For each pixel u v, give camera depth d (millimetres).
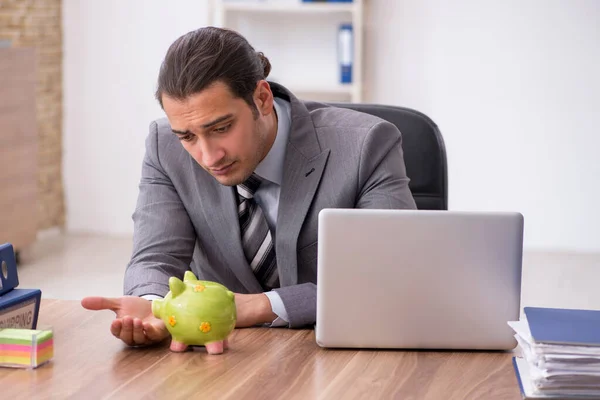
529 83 5680
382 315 1649
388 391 1446
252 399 1397
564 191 5742
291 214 2014
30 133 5191
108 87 6055
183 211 2131
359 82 5605
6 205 4980
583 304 4418
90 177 6160
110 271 5031
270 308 1806
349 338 1654
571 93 5656
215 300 1613
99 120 6098
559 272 5148
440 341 1659
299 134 2033
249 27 5891
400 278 1644
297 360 1595
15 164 5051
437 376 1524
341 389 1451
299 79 5898
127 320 1617
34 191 5281
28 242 5242
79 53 6051
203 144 1755
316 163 2027
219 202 2076
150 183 2146
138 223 2115
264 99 1847
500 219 1639
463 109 5762
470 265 1645
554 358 1409
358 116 2109
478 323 1656
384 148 2059
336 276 1639
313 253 2045
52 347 1575
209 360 1586
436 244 1639
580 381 1416
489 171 5781
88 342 1682
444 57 5734
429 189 2342
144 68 6000
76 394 1409
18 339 1529
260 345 1683
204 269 2199
